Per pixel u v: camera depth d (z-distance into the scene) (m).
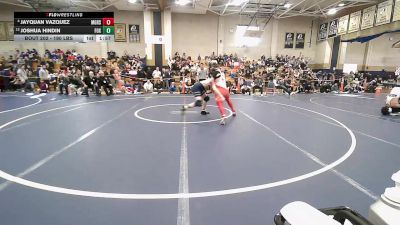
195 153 3.67
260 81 14.00
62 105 8.30
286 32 20.59
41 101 9.24
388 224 1.10
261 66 18.55
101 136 4.54
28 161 3.29
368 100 11.10
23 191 2.49
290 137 4.66
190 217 2.11
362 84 16.16
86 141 4.21
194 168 3.11
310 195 2.49
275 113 7.29
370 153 3.80
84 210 2.18
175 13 19.16
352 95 13.43
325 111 7.85
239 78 14.62
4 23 17.89
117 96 11.19
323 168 3.18
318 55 20.64
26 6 17.33
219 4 17.83
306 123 5.95
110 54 17.91
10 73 13.45
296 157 3.57
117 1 15.57
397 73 15.72
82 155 3.53
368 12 13.51
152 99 10.16
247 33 18.59
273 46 20.53
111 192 2.49
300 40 20.86
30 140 4.25
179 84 14.53
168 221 2.05
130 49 19.09
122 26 18.70
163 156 3.52
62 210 2.18
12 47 18.28
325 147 4.07
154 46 17.69
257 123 5.84
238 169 3.11
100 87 11.45
